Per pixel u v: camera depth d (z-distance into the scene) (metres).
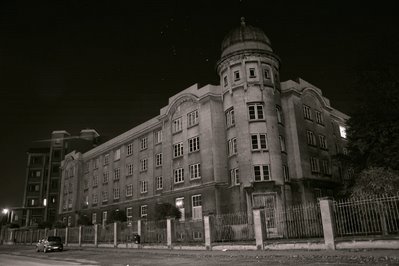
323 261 13.22
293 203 29.75
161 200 37.69
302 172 30.72
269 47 33.16
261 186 27.78
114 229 32.31
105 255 24.44
